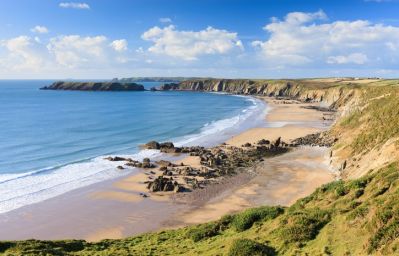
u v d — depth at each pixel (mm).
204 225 34250
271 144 81375
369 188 27422
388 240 18750
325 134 86938
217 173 62562
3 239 39375
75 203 49875
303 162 67375
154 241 32906
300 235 23859
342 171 55719
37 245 30703
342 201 27531
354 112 84812
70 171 65438
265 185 55656
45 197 51938
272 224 28203
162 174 62875
